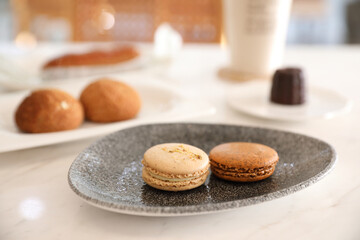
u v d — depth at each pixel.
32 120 0.40
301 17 2.21
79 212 0.29
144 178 0.31
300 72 0.50
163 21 1.02
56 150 0.38
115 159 0.34
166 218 0.28
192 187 0.30
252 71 0.62
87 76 0.60
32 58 0.69
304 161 0.34
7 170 0.34
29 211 0.29
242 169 0.31
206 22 1.02
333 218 0.28
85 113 0.45
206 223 0.28
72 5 1.00
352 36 1.78
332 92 0.53
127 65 0.64
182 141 0.38
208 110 0.44
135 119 0.42
